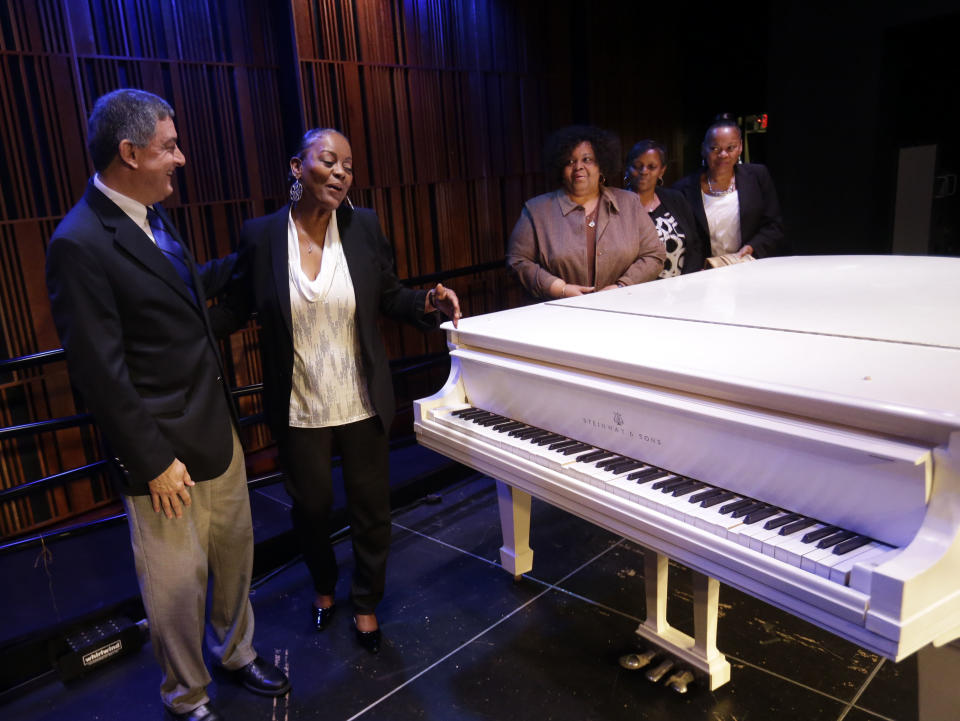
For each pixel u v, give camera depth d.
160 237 1.84
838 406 1.26
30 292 3.13
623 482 1.57
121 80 3.26
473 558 2.93
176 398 1.79
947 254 5.93
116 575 2.76
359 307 2.12
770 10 5.56
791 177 5.75
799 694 2.03
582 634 2.37
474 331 2.12
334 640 2.42
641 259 3.00
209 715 1.99
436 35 4.33
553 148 2.94
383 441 2.25
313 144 1.96
